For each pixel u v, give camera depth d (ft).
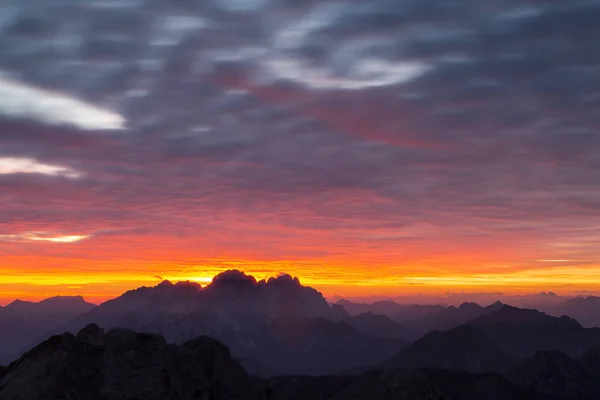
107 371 433.48
